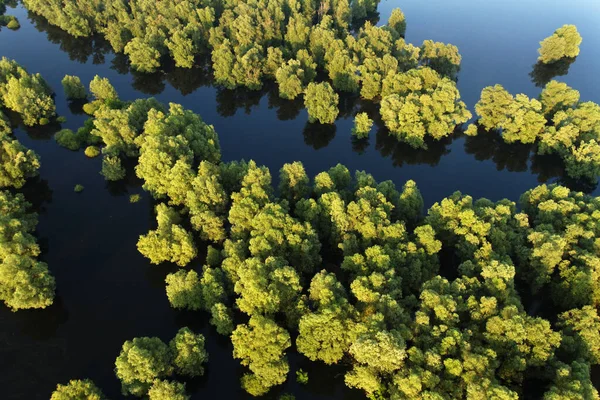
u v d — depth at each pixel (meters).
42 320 114.06
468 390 82.06
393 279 101.75
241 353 94.12
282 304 104.38
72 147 170.38
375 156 178.25
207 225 123.44
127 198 152.62
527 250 112.69
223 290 106.69
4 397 97.94
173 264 127.44
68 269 127.06
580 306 107.31
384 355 85.94
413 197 126.25
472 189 161.62
